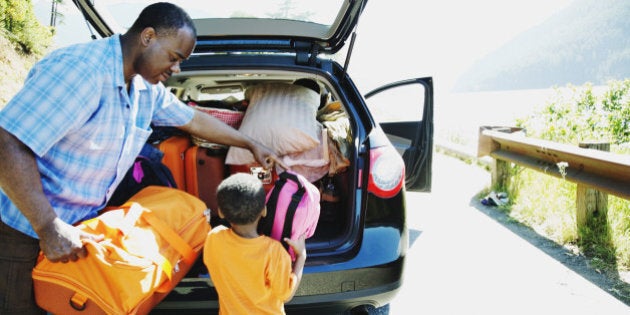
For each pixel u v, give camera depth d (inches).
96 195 63.0
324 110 120.9
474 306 99.0
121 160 63.6
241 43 105.9
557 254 122.6
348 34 101.3
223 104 116.6
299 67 92.8
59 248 54.4
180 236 66.8
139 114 68.1
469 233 142.9
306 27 101.5
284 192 66.4
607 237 119.4
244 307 61.6
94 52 56.9
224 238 61.5
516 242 133.3
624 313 93.0
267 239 61.3
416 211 168.7
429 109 117.3
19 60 507.8
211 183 96.4
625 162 105.2
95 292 57.5
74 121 54.3
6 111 50.8
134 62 60.0
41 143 51.8
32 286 61.2
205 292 73.0
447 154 295.3
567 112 208.4
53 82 52.6
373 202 81.3
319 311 76.3
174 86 124.8
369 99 129.9
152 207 65.2
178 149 94.7
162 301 73.4
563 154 131.0
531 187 164.7
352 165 83.0
